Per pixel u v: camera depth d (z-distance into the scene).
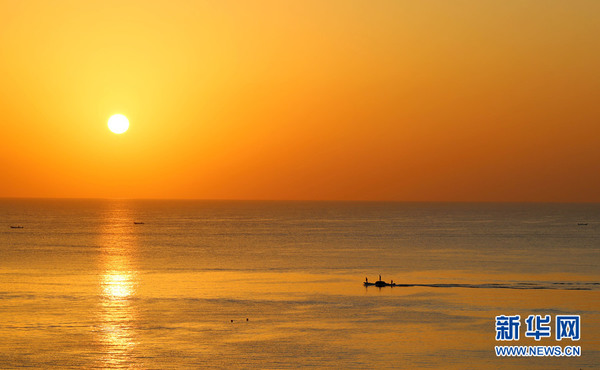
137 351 64.88
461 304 87.75
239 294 95.50
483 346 67.56
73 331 72.12
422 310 83.69
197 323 76.12
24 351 64.75
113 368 60.06
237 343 67.75
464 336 71.12
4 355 63.44
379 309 84.31
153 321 77.00
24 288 99.75
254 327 74.31
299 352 64.81
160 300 90.31
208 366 60.53
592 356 65.06
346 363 61.53
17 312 81.19
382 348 66.19
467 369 60.53
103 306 85.44
